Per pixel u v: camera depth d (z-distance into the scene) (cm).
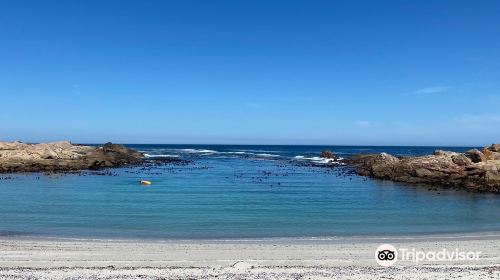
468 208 3216
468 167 4809
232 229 2372
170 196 3712
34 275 1400
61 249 1819
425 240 2091
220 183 4862
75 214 2777
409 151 15900
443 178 4875
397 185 4825
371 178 5622
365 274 1444
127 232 2264
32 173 5822
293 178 5575
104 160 7150
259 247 1911
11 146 7119
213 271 1482
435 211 3062
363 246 1934
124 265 1580
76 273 1434
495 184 4269
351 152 14688
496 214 2950
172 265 1591
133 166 7400
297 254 1780
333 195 3925
